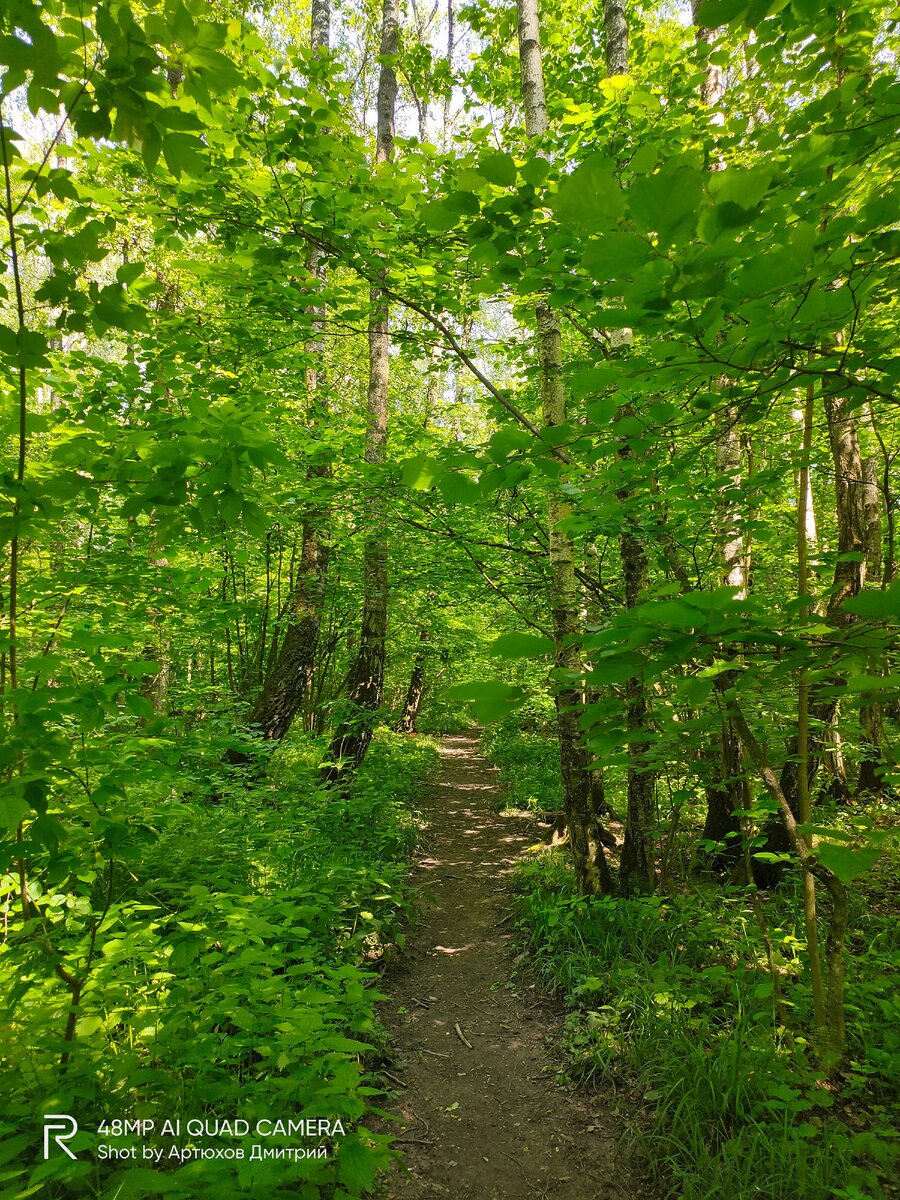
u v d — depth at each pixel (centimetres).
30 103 122
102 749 232
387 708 1529
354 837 558
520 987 399
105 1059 202
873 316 220
